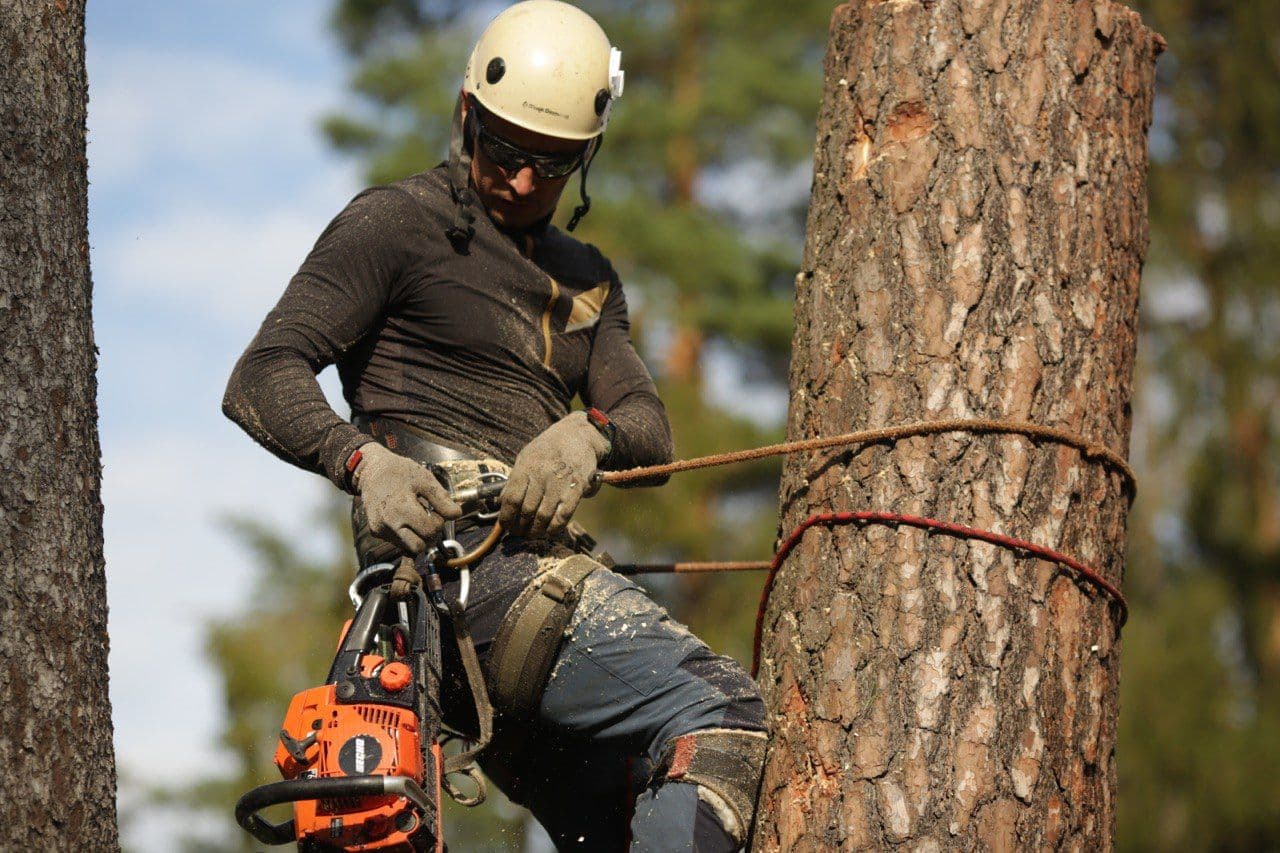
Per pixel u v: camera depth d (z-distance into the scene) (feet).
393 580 13.12
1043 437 13.93
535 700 13.39
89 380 13.35
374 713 12.33
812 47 71.10
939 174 14.38
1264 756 55.88
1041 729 13.42
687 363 65.92
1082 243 14.42
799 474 14.70
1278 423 61.52
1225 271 62.54
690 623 59.06
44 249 13.01
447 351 14.21
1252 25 63.87
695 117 67.21
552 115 14.16
